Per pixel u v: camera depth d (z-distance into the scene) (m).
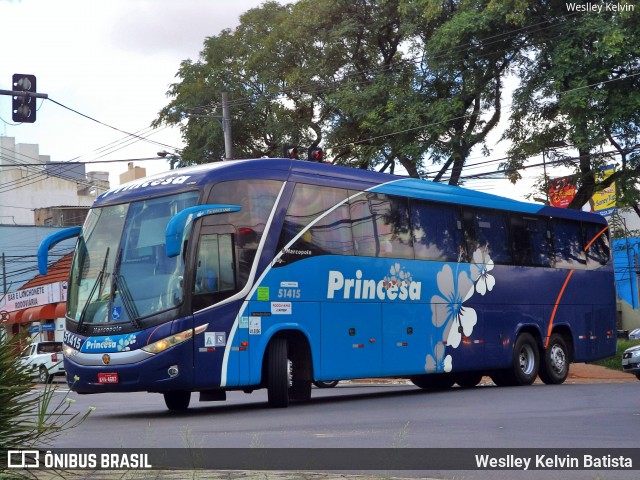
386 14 37.50
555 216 23.20
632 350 27.23
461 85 34.34
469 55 33.38
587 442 10.35
